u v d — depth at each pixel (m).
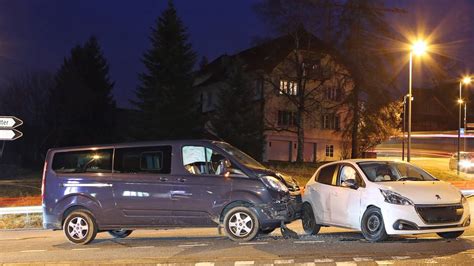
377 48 39.53
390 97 40.41
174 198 10.92
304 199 12.27
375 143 43.09
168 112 37.41
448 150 66.31
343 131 44.53
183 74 38.19
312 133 51.25
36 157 49.78
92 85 53.41
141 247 10.70
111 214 11.19
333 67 40.47
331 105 45.75
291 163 38.88
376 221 10.24
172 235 13.21
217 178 10.86
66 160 11.62
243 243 10.57
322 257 8.83
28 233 14.76
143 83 39.12
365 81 39.44
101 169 11.39
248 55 48.03
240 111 39.22
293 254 9.16
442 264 8.12
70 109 49.47
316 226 11.92
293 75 41.44
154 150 11.29
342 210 11.04
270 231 11.59
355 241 10.48
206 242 11.09
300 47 40.56
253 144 38.44
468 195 21.47
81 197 11.30
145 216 11.07
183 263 8.69
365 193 10.50
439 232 10.00
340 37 39.16
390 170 11.30
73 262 9.06
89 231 11.31
